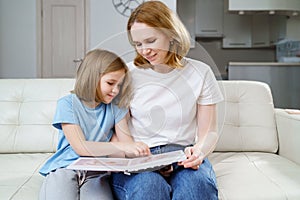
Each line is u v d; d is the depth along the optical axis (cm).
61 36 514
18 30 510
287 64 448
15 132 194
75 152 141
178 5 605
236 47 617
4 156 185
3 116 195
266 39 593
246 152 199
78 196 128
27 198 128
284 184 140
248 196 132
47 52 516
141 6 139
